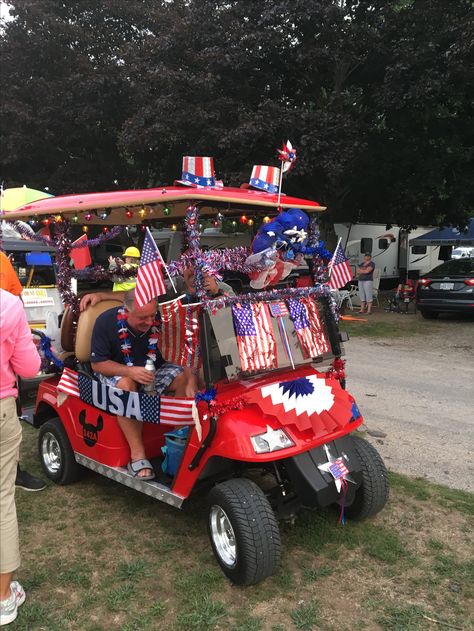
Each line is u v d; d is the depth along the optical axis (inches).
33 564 127.5
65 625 107.3
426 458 186.9
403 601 112.8
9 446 105.6
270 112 447.5
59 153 675.4
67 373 158.4
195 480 122.8
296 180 547.8
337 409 127.0
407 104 470.9
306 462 118.8
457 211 582.9
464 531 138.9
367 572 122.6
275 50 476.1
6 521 105.6
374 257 765.3
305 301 139.5
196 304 119.6
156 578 121.5
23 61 612.4
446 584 118.2
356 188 598.9
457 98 477.7
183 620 107.3
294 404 121.3
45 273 287.9
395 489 161.5
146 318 135.9
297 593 115.6
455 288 477.4
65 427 162.4
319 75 516.4
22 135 608.4
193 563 127.0
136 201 131.8
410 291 559.2
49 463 174.4
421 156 517.7
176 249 176.7
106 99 583.5
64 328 169.5
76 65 616.7
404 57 433.4
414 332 443.8
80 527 144.0
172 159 638.5
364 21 478.9
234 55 458.6
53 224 174.2
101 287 226.7
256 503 114.4
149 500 159.0
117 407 139.5
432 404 250.1
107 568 125.8
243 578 113.3
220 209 154.8
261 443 114.3
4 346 102.3
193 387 131.2
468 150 495.2
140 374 138.9
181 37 501.7
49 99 592.1
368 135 530.3
